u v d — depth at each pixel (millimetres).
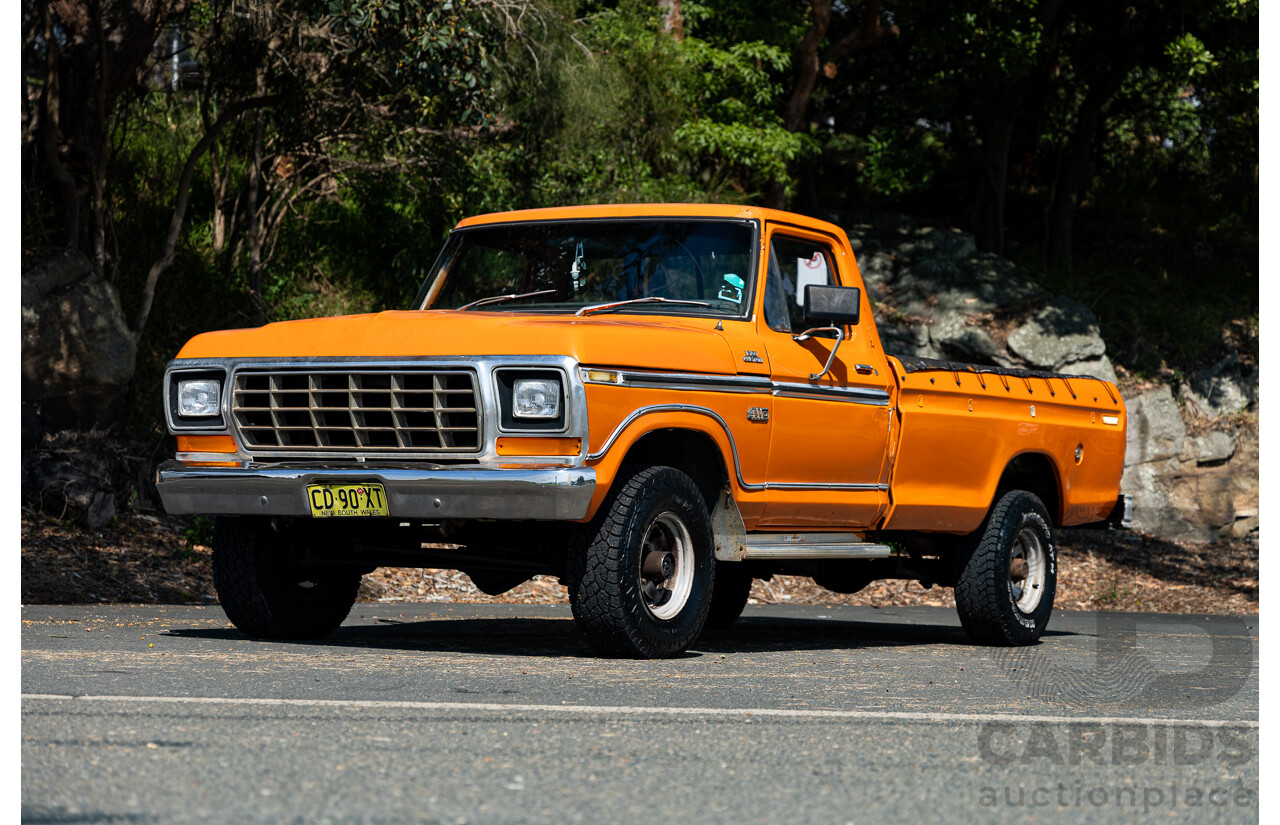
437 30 18953
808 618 17766
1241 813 4836
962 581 12711
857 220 36562
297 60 22781
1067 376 14289
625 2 28094
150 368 23969
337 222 30031
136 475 21062
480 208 26438
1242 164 42719
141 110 27609
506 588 11297
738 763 5391
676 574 9609
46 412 19609
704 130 28594
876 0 31750
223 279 26781
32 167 21750
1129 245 42062
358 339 9352
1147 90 41625
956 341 32281
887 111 35875
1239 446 32938
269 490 9383
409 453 9117
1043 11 35719
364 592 18188
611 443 8922
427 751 5426
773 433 10375
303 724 5992
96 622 12055
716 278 10758
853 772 5289
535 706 6734
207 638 10516
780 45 32250
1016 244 40969
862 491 11422
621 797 4699
